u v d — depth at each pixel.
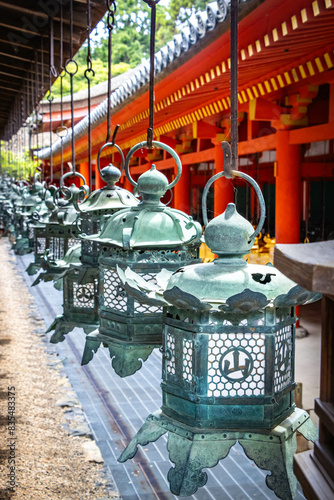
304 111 6.63
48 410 4.69
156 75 5.57
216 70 5.06
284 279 1.40
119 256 1.85
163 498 3.34
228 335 1.32
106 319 1.91
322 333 1.21
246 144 8.16
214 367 1.32
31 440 4.08
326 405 1.19
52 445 4.02
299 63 5.31
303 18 3.52
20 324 7.84
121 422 4.45
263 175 8.55
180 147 10.84
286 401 1.43
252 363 1.32
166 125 9.38
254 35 4.19
